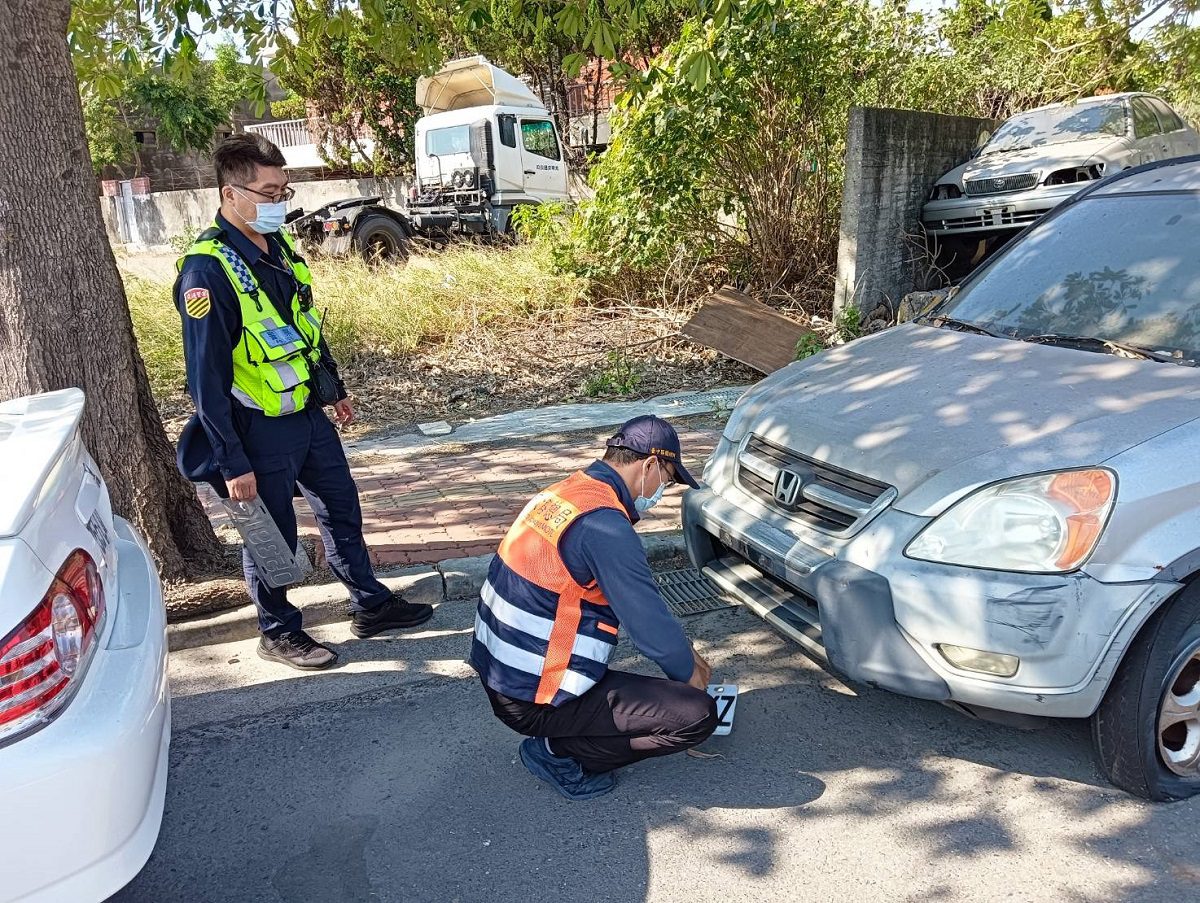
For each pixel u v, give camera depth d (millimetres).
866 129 7773
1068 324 3389
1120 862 2453
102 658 2104
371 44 6000
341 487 3623
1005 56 11523
